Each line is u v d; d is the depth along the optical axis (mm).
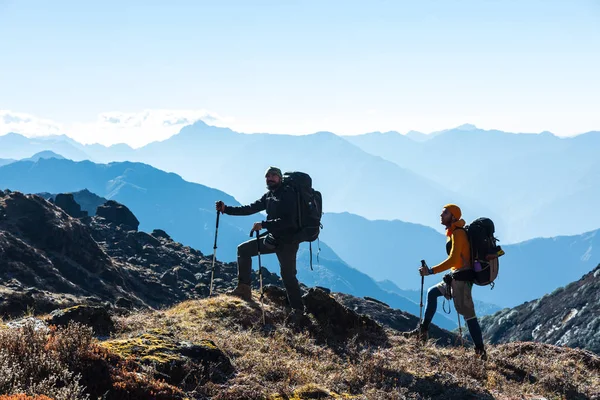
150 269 74500
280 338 9844
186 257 82250
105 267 66375
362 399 7230
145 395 5734
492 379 8984
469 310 10172
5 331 5926
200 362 7297
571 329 88750
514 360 10430
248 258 12320
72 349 5723
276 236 11328
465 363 9609
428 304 10805
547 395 8594
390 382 8023
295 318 11227
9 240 59156
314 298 11820
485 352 10219
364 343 11000
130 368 6188
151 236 85375
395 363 8992
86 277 62188
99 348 6031
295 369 8102
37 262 58312
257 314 11078
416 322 55281
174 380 6766
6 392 4871
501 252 10070
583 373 10211
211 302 11352
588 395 8820
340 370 8719
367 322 11906
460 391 7828
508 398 7941
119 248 79438
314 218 11320
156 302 63875
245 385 7012
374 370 8375
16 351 5562
